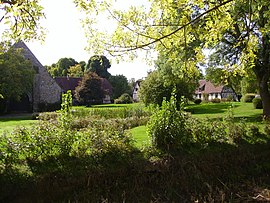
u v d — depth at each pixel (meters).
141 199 7.21
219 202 7.32
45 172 7.05
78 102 49.69
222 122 11.03
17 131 7.83
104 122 16.02
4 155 7.14
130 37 6.21
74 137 8.00
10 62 34.50
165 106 9.48
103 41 6.32
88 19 6.36
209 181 8.26
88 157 7.76
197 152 9.04
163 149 8.86
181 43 6.59
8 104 39.00
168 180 7.93
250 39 7.58
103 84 62.97
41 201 6.54
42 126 8.05
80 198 6.88
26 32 6.99
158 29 6.28
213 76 19.02
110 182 7.45
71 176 7.16
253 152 9.84
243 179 8.73
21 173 6.90
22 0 5.28
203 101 49.81
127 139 8.65
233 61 16.77
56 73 83.50
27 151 7.47
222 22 6.46
